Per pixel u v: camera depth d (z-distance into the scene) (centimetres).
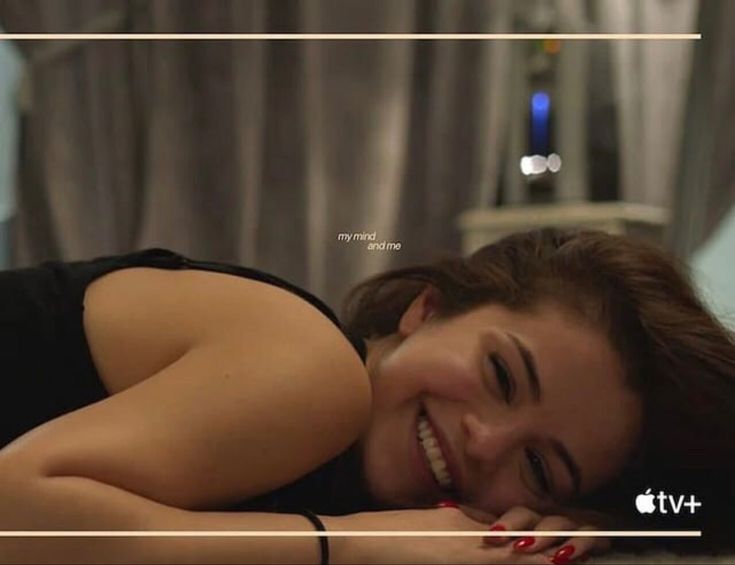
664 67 160
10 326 73
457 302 84
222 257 158
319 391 67
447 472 76
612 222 158
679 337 81
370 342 86
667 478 83
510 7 161
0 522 59
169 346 70
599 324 80
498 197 162
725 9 158
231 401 64
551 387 76
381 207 160
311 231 158
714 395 81
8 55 155
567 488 78
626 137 160
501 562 68
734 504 83
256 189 157
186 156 156
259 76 156
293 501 74
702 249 158
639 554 80
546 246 87
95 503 58
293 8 157
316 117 158
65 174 155
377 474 77
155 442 61
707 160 159
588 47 160
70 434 61
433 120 161
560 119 161
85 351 73
